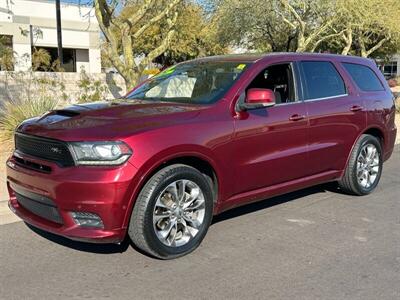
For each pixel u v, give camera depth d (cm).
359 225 580
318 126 600
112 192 418
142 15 1104
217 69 568
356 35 2467
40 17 2881
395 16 1997
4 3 2705
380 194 717
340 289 416
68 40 3012
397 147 1162
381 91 723
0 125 1009
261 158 534
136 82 1117
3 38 2538
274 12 1980
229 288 416
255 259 477
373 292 411
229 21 2091
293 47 2500
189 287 418
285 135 557
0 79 1133
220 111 502
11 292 407
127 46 1107
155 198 444
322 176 629
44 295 403
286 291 411
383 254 493
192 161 486
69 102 1196
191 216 484
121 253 487
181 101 539
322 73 634
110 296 401
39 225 457
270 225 575
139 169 427
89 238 424
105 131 431
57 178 426
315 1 1706
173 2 1134
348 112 645
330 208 645
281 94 582
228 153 499
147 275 439
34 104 995
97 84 1246
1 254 485
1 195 646
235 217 603
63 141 429
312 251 499
